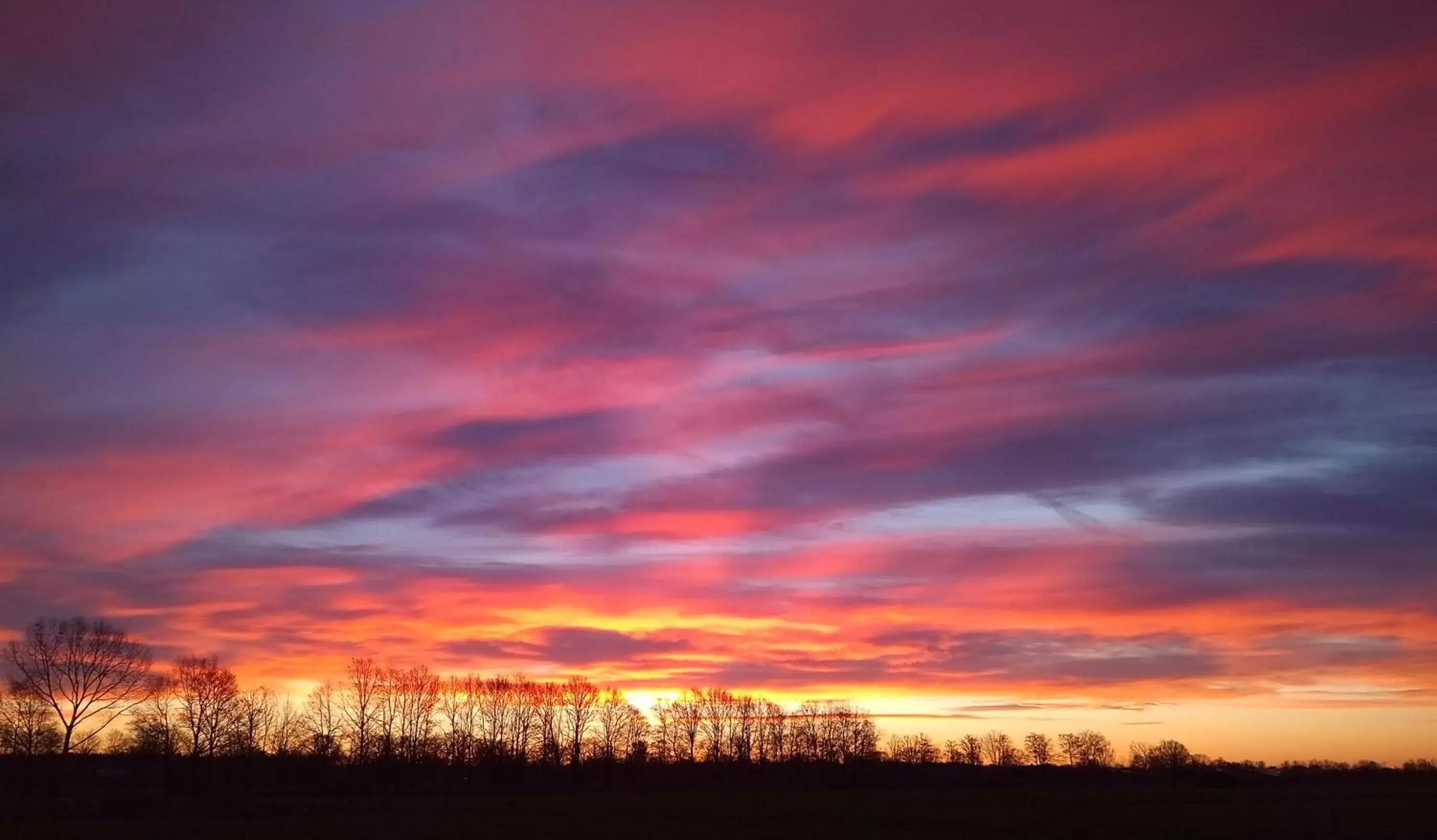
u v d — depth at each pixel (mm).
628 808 117625
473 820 97375
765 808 116062
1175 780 195625
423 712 161875
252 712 151750
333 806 117125
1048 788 173625
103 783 133125
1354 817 95250
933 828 87875
